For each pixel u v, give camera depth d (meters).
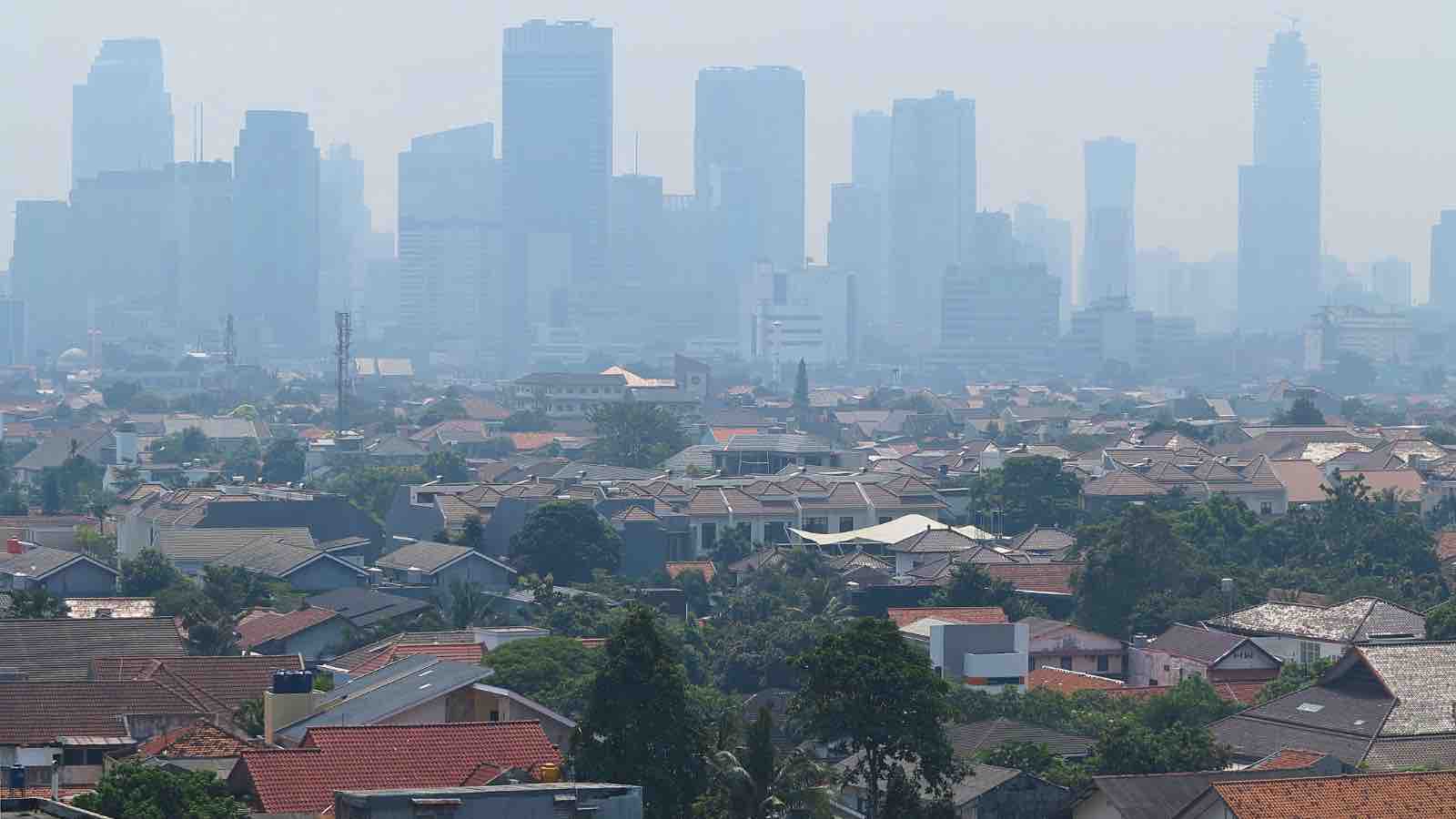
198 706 192.12
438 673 178.75
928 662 162.50
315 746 144.62
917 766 161.12
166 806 140.12
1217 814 148.25
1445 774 150.38
